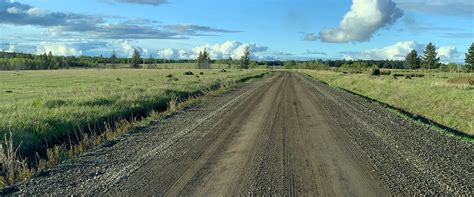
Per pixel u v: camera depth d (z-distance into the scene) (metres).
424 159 9.02
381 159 8.99
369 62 167.00
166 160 8.78
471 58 115.81
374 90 34.47
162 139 11.28
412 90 28.09
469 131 16.09
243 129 13.07
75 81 48.06
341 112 18.06
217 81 42.91
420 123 15.23
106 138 11.62
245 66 159.50
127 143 10.70
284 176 7.52
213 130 12.86
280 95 27.48
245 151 9.72
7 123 11.66
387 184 7.05
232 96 26.31
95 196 6.36
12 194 6.50
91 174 7.66
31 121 12.12
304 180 7.26
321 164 8.48
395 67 165.00
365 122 14.97
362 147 10.30
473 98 20.81
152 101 20.66
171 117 15.99
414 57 133.50
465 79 34.62
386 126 14.08
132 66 162.88
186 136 11.76
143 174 7.64
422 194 6.52
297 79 57.47
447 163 8.69
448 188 6.85
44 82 46.19
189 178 7.36
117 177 7.44
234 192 6.54
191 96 26.02
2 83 44.16
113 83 39.81
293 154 9.42
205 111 17.98
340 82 49.47
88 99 19.34
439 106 21.34
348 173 7.77
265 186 6.87
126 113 16.77
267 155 9.30
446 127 16.41
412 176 7.59
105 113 15.28
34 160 9.54
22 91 31.06
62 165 8.37
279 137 11.65
